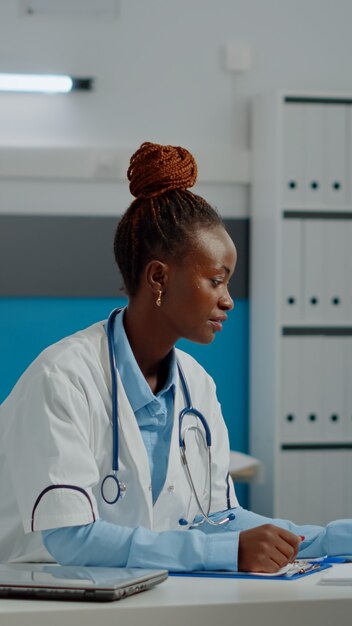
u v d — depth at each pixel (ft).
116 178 13.33
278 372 12.92
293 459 13.02
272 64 13.74
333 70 13.84
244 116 13.70
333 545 5.06
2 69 13.08
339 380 13.17
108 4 13.35
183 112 13.57
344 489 13.16
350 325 13.15
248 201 13.82
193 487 5.29
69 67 13.30
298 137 12.97
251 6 13.66
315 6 13.78
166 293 5.13
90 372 5.06
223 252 5.12
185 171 5.21
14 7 13.12
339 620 3.78
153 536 4.54
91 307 13.52
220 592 3.91
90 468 4.72
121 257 5.29
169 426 5.35
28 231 13.30
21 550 5.21
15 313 13.37
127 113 13.47
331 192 13.07
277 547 4.46
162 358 5.41
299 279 13.04
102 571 4.15
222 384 13.87
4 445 4.97
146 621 3.61
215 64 13.64
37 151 13.14
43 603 3.70
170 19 13.51
